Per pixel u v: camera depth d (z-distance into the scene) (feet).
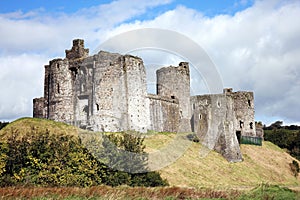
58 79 171.94
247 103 240.53
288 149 285.64
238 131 222.89
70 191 82.38
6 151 101.45
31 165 99.25
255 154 211.20
